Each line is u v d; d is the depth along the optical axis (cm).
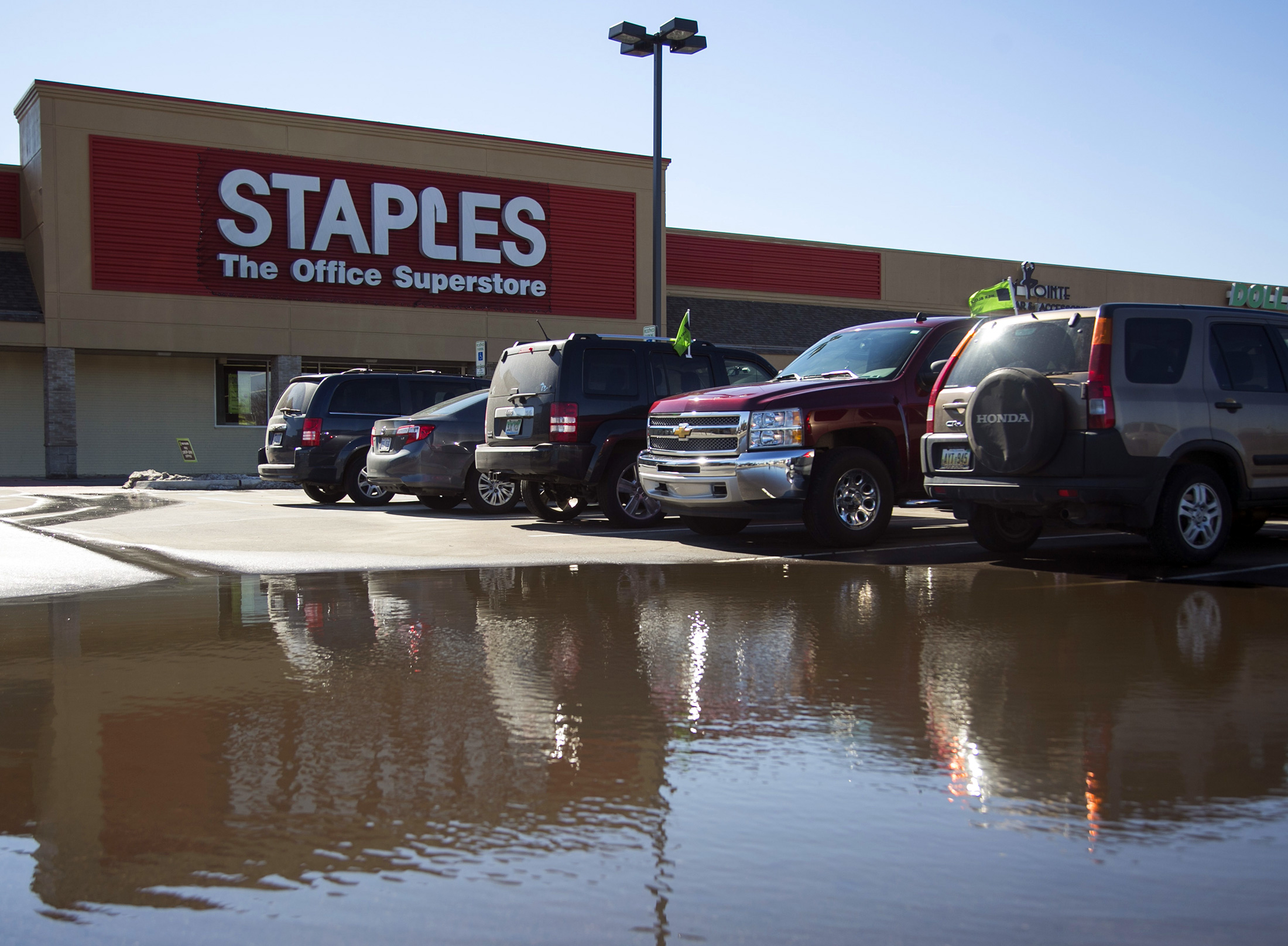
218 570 810
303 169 2895
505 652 517
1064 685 448
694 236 3647
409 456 1364
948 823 295
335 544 984
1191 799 314
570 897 249
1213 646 525
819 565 823
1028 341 816
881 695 433
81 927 237
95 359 2841
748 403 917
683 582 736
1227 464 826
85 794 322
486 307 3114
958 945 227
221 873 265
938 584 724
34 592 705
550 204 3200
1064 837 285
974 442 805
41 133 2641
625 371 1162
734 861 270
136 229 2733
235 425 2992
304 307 2897
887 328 1041
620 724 393
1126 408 763
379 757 355
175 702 427
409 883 258
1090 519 774
